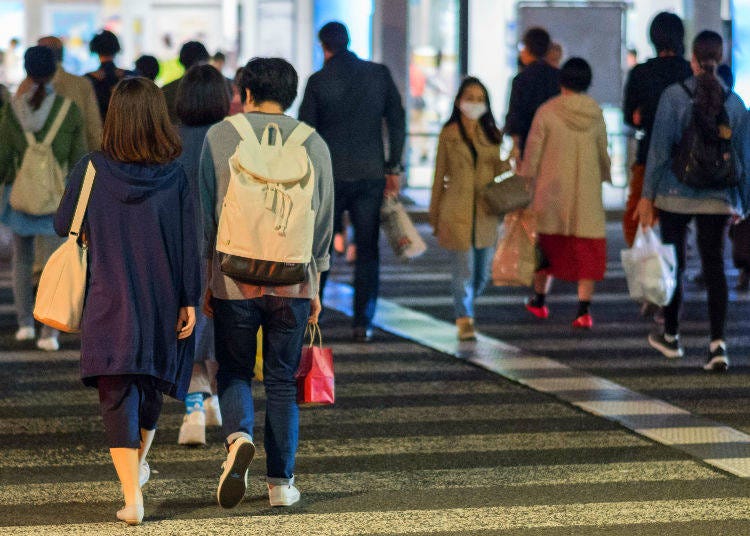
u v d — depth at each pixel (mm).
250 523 13438
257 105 13594
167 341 13086
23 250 24219
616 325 26719
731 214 21453
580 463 16141
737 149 21234
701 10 53875
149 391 13562
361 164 23594
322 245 13703
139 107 12953
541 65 28484
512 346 24219
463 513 13922
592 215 25438
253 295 13336
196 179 16125
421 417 18609
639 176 26875
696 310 28688
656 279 21844
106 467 15789
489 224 24422
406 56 52219
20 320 24406
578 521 13664
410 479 15336
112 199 12930
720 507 14234
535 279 27359
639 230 21922
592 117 25219
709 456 16500
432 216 24688
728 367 22328
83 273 12969
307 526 13352
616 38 44188
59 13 59188
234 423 13461
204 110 16203
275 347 13711
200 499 14352
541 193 25438
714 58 21062
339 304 29125
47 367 21891
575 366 22375
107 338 12867
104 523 13391
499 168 24469
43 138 22297
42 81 22266
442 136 24391
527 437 17469
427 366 22328
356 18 52094
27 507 14000
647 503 14375
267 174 12883
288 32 51812
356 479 15320
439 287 31969
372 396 19984
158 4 53312
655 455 16531
